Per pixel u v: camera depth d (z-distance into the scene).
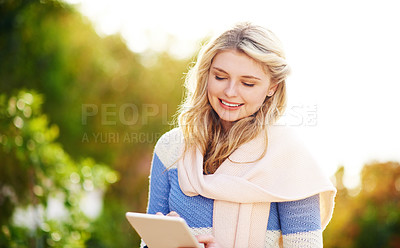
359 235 7.41
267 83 2.33
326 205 2.36
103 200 8.32
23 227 5.49
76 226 5.71
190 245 2.14
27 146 5.44
